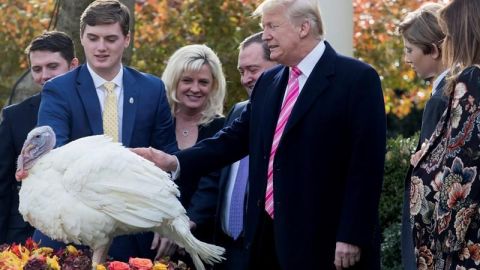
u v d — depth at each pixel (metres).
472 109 6.88
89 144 7.64
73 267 7.17
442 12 7.21
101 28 8.41
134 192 7.46
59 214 7.43
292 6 7.95
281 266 7.85
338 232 7.76
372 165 7.78
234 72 15.45
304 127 7.88
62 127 8.36
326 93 7.89
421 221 7.25
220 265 8.86
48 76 9.73
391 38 18.03
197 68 9.34
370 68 7.94
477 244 6.90
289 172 7.88
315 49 8.01
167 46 16.55
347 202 7.77
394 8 18.08
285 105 8.05
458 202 6.89
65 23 12.30
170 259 8.63
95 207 7.42
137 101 8.55
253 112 8.28
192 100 9.41
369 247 7.80
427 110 7.93
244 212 8.73
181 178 8.33
